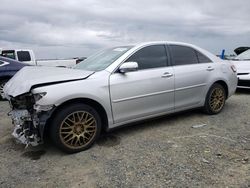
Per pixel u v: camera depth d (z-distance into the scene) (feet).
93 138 13.70
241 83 26.99
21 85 13.10
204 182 10.05
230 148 13.10
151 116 15.74
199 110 19.92
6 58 29.50
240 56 31.50
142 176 10.68
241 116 18.62
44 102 12.20
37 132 12.70
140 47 15.69
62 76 13.35
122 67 14.26
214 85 18.62
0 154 13.38
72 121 13.03
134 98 14.75
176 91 16.51
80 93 12.95
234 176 10.42
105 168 11.51
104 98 13.74
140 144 13.98
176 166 11.37
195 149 13.07
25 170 11.66
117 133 15.74
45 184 10.46
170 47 16.96
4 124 18.28
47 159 12.69
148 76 15.23
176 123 17.26
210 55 19.13
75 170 11.50
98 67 15.11
